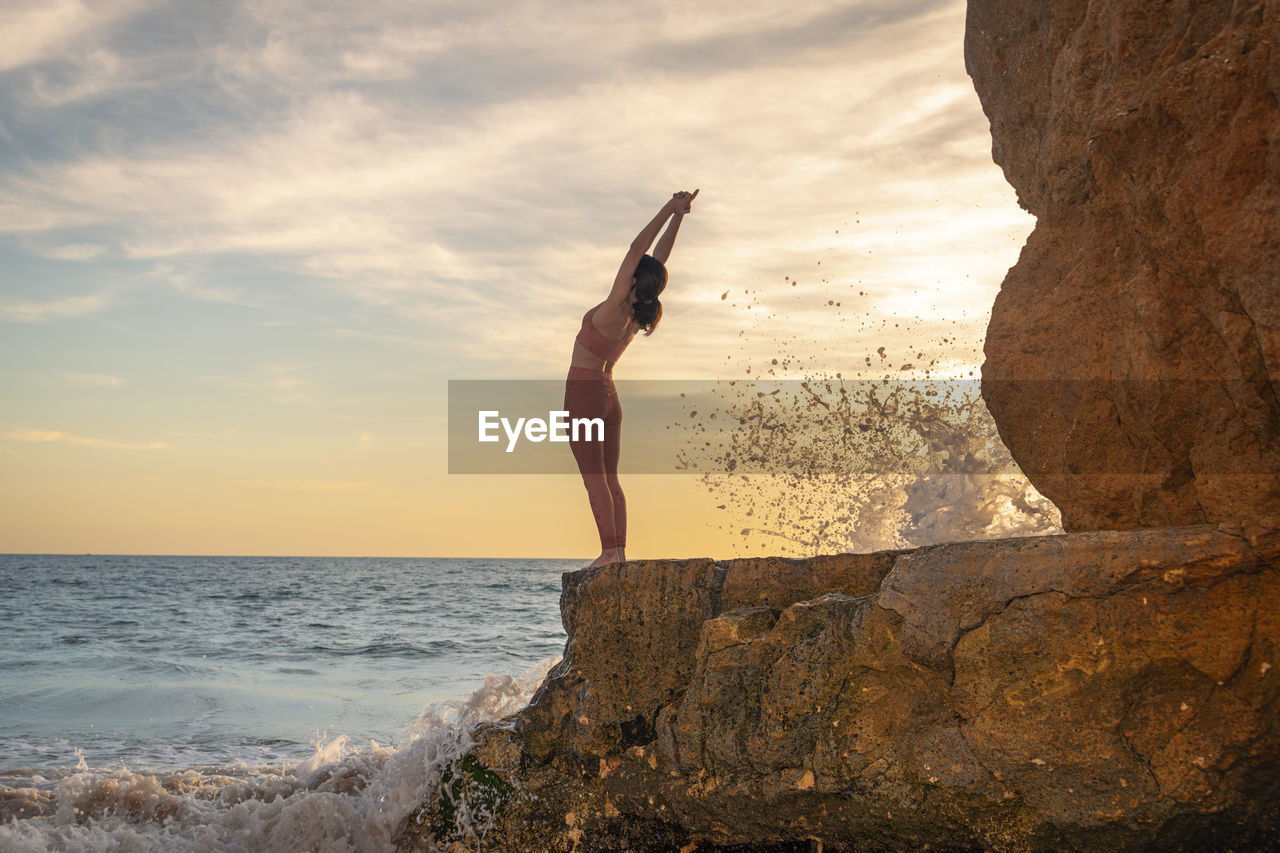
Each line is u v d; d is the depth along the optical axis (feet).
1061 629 9.06
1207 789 8.64
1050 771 9.17
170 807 15.74
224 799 15.98
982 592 9.52
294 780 16.37
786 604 12.26
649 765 12.48
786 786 10.95
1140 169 10.21
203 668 44.86
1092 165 10.75
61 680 40.40
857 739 10.53
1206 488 9.83
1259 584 8.48
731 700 11.71
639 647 13.19
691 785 11.90
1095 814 8.99
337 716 32.53
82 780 16.28
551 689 13.97
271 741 28.17
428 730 15.39
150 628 68.08
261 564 359.25
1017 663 9.32
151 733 29.30
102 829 14.79
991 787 9.53
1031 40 13.33
